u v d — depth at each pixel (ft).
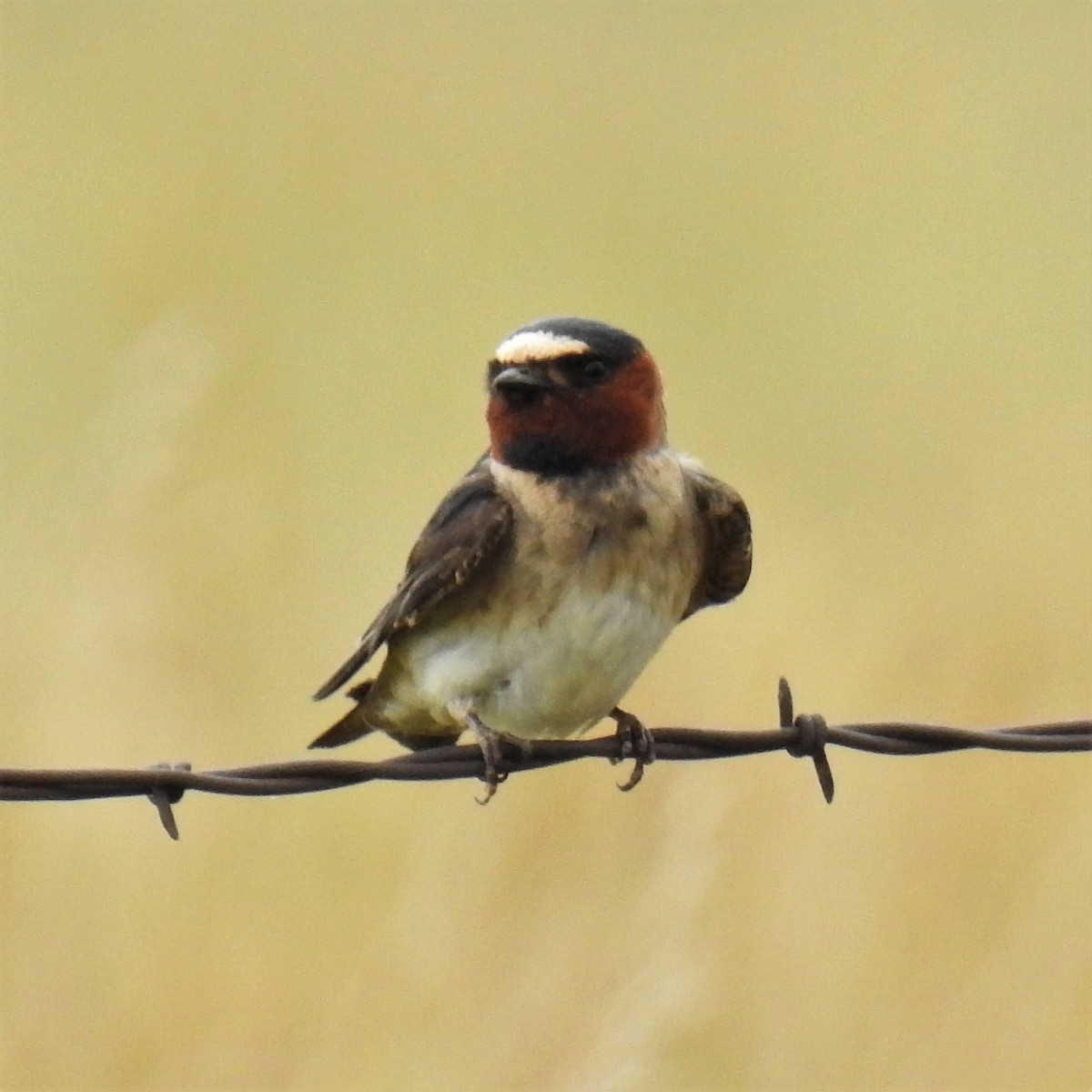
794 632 49.32
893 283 74.90
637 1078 37.76
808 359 71.10
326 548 56.29
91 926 41.65
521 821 40.70
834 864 42.09
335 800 43.42
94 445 44.42
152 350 45.11
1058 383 69.05
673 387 69.05
